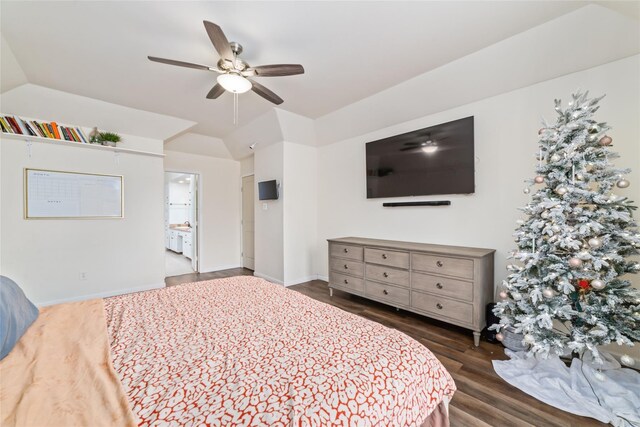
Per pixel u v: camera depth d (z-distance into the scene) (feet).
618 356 6.28
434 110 9.63
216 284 6.63
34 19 6.01
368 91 9.89
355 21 6.18
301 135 13.39
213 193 16.75
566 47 6.55
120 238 11.72
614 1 5.27
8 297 3.90
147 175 12.46
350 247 10.71
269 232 14.19
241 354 3.34
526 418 4.74
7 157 9.42
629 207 5.28
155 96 10.03
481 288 7.23
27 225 9.77
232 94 10.08
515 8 5.82
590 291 5.49
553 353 6.15
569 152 5.53
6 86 8.52
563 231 5.46
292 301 5.34
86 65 7.95
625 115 6.30
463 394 5.37
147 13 5.85
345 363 3.15
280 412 2.36
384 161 11.05
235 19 6.06
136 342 3.66
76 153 10.65
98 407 2.39
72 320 4.36
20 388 2.63
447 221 9.43
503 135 8.16
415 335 7.91
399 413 2.89
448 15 6.01
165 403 2.47
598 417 4.67
